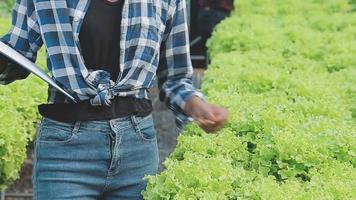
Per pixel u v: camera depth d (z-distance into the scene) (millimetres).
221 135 5062
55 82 3721
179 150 4953
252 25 10055
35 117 6711
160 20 3855
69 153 3787
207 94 6672
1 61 3756
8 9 12000
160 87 4145
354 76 7402
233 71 7156
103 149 3807
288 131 5016
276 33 9656
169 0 3916
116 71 3787
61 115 3777
